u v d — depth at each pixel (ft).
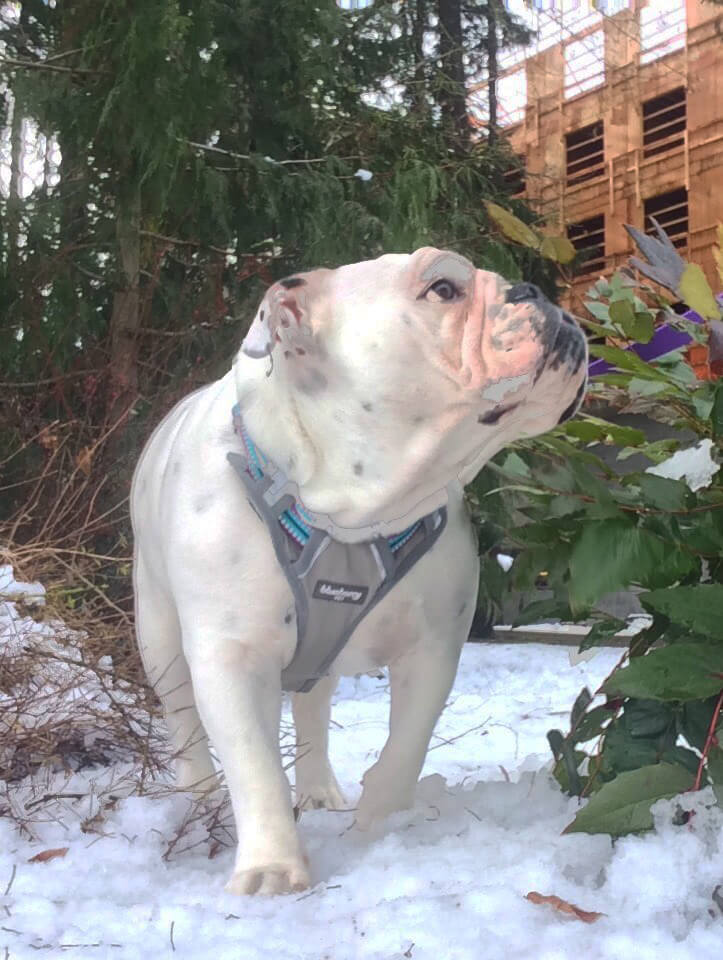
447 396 2.77
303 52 10.71
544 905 2.55
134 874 3.08
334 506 2.93
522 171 14.33
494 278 2.87
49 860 3.27
